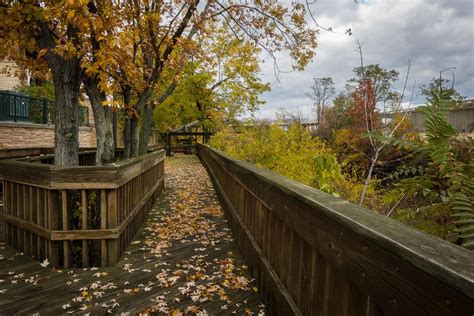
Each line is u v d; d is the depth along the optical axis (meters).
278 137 6.45
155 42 6.22
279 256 2.32
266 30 7.73
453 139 2.03
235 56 10.17
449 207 1.79
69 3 3.40
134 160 4.35
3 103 10.96
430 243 0.92
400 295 0.92
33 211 3.61
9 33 4.69
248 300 2.69
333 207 1.42
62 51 3.92
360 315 1.22
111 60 4.20
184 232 4.65
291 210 1.96
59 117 4.55
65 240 3.33
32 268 3.33
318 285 1.63
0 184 7.15
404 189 2.13
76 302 2.64
